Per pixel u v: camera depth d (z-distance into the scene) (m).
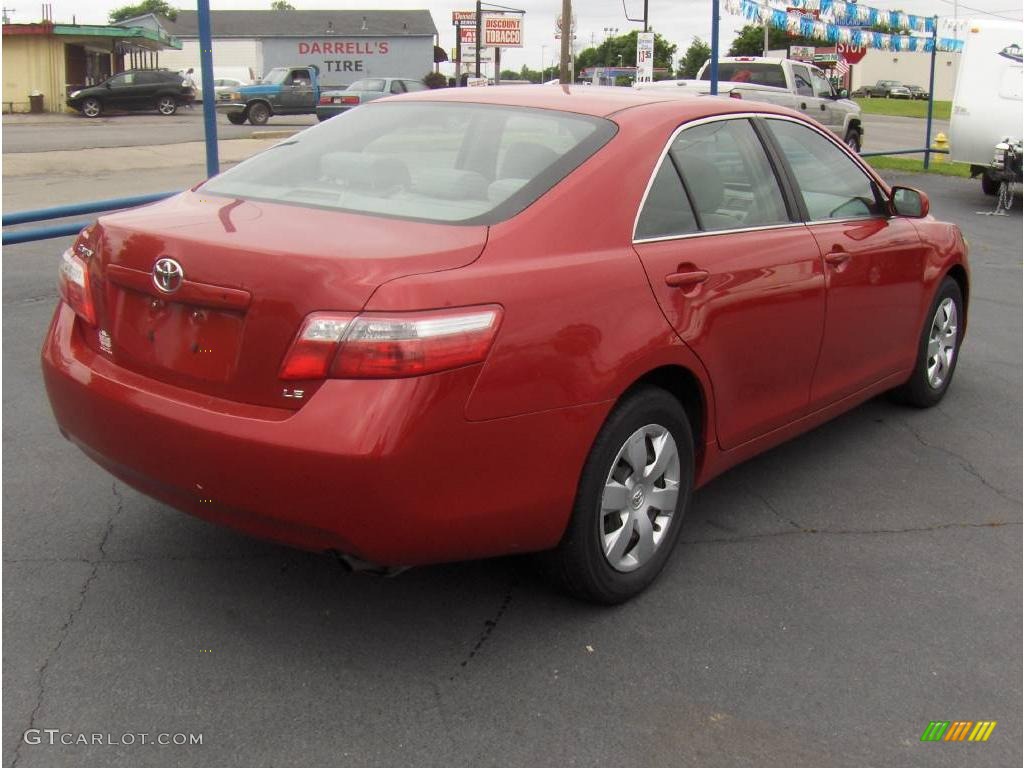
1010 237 13.08
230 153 19.06
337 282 2.74
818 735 2.90
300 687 3.02
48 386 3.37
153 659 3.13
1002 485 4.80
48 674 3.04
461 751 2.76
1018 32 16.55
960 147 17.28
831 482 4.75
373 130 3.88
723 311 3.66
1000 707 3.07
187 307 2.97
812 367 4.35
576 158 3.43
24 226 10.15
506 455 2.93
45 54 37.69
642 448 3.42
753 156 4.16
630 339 3.24
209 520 3.04
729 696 3.06
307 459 2.70
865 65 87.44
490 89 4.13
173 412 2.92
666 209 3.59
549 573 3.37
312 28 68.44
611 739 2.84
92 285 3.26
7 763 2.65
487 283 2.89
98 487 4.34
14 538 3.86
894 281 4.91
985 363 6.94
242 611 3.41
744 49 69.50
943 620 3.56
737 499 4.52
